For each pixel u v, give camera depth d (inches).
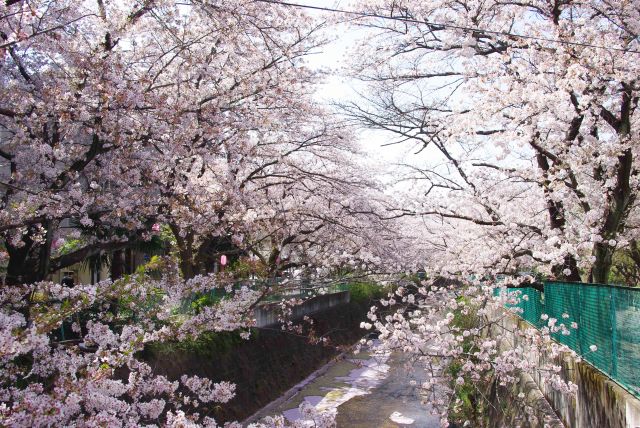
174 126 300.7
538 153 362.3
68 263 301.1
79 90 278.5
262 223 462.0
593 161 314.8
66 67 309.6
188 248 423.2
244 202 409.1
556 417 280.5
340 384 638.5
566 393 258.2
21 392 166.4
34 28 285.6
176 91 353.4
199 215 327.0
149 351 363.6
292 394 576.4
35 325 157.8
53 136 300.8
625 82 288.4
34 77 312.5
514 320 455.8
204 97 351.9
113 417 152.8
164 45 382.3
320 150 609.3
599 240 313.3
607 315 231.8
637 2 300.0
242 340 533.0
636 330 195.6
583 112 297.9
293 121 516.7
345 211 581.0
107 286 215.5
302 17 409.1
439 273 436.5
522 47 335.9
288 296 681.6
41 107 273.4
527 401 325.4
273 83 400.8
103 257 539.8
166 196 331.0
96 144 286.8
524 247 410.0
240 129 361.1
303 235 698.2
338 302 952.3
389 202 465.1
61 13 318.3
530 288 431.8
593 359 253.9
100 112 265.3
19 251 297.9
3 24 269.7
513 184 444.1
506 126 331.0
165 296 263.1
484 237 432.5
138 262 664.4
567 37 299.3
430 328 317.1
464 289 396.5
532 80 303.1
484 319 484.1
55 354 184.9
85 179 331.6
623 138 308.3
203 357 438.6
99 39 295.9
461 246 447.5
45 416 135.0
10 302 217.9
